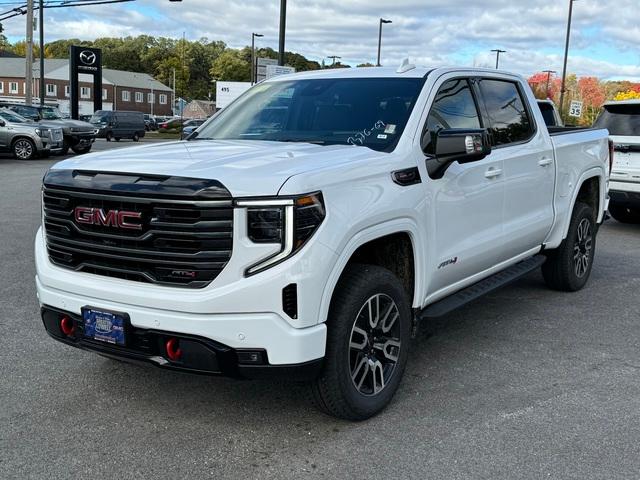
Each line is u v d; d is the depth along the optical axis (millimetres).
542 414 3936
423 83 4508
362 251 4070
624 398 4184
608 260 8391
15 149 22016
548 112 10312
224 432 3684
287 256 3182
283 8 18375
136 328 3348
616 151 10148
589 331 5539
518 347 5125
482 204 4734
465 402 4098
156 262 3287
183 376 4441
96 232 3436
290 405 4031
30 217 10367
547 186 5750
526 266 5688
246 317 3184
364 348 3744
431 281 4273
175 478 3219
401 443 3564
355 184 3537
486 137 4105
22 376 4398
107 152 3994
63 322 3670
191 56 136750
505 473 3275
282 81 5227
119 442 3557
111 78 104375
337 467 3320
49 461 3350
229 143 4320
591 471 3303
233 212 3146
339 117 4477
